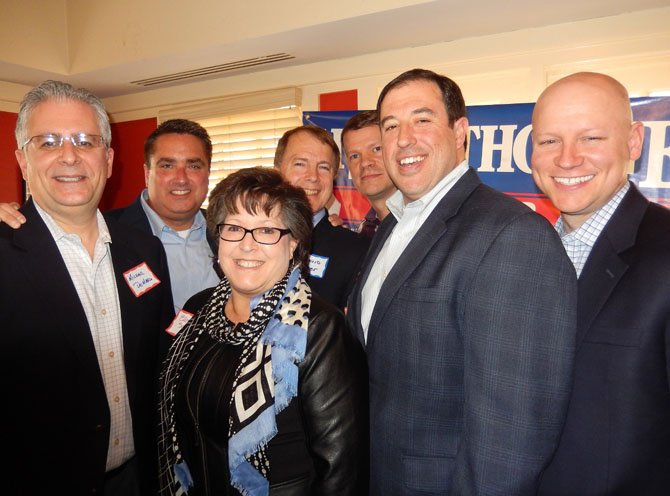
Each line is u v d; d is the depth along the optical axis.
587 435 1.18
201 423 1.26
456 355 1.22
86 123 1.53
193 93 4.41
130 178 4.90
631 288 1.18
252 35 3.21
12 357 1.38
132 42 3.77
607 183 1.32
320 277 2.16
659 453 1.14
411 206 1.48
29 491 1.39
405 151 1.41
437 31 3.03
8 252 1.44
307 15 2.99
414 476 1.23
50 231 1.54
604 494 1.15
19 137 1.54
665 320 1.13
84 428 1.47
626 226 1.26
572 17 2.75
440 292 1.22
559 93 1.37
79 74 4.13
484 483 1.09
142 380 1.68
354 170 2.59
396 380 1.29
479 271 1.16
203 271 2.43
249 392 1.18
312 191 2.25
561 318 1.08
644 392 1.14
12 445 1.38
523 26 2.91
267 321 1.27
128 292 1.67
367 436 1.23
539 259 1.11
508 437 1.08
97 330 1.60
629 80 2.67
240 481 1.16
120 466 1.65
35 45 3.96
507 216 1.19
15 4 3.84
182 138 2.35
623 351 1.15
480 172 2.92
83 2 4.02
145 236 1.86
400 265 1.33
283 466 1.20
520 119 2.82
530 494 1.08
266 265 1.32
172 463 1.34
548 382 1.08
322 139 2.28
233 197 1.31
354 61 3.58
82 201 1.51
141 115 4.75
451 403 1.23
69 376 1.45
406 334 1.26
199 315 1.48
